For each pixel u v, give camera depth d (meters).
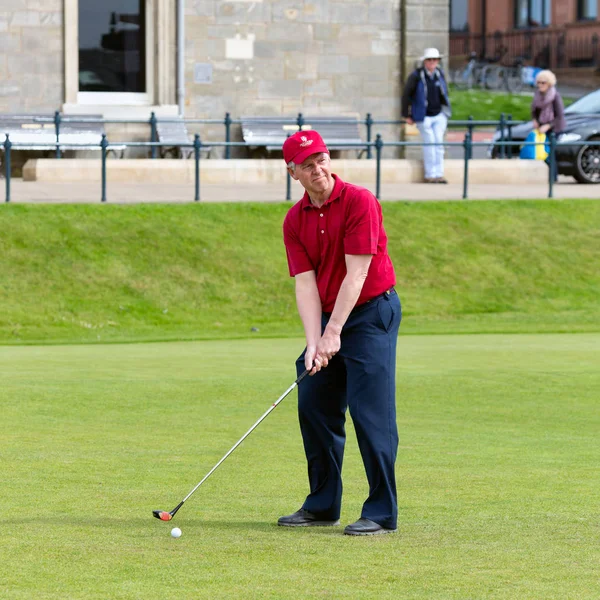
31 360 41.00
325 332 19.52
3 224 59.19
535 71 172.12
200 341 49.34
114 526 19.39
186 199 66.81
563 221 66.81
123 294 55.94
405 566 17.11
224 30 91.00
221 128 91.50
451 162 81.81
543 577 16.50
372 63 94.19
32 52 87.19
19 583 16.14
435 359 41.03
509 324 54.88
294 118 91.81
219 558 17.53
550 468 24.19
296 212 20.03
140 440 27.03
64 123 86.50
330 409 20.05
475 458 25.19
